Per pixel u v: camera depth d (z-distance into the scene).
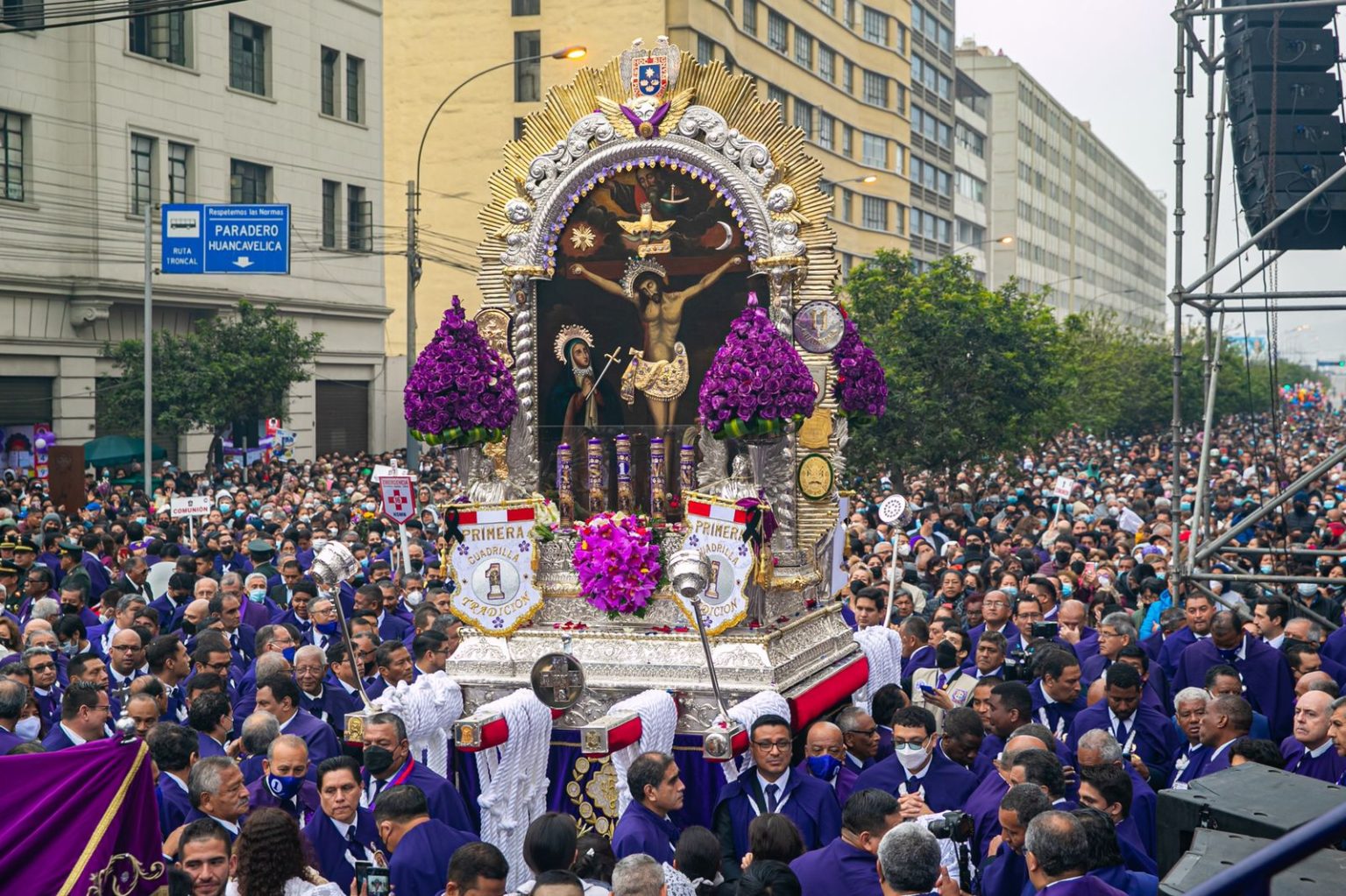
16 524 19.94
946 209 76.19
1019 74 92.62
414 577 14.88
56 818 6.09
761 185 9.65
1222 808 5.88
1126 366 60.06
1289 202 13.58
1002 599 11.76
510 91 48.81
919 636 11.45
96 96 35.28
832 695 9.38
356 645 10.59
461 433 9.35
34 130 34.34
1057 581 13.47
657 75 9.84
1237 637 11.05
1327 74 13.71
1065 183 109.94
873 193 63.78
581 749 8.88
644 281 9.98
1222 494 22.64
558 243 10.09
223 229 26.72
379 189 46.62
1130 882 6.19
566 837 6.38
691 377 9.95
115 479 31.45
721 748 7.77
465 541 9.31
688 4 45.44
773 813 6.95
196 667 10.06
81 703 8.37
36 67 34.31
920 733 7.90
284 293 41.81
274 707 8.99
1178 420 13.42
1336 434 60.41
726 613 8.77
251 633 12.33
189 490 29.02
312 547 17.48
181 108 37.97
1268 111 13.73
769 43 52.16
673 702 8.62
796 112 54.94
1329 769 8.62
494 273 10.18
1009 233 91.44
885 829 6.56
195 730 8.64
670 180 9.89
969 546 16.95
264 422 39.97
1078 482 31.73
